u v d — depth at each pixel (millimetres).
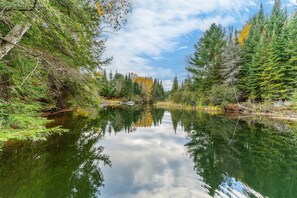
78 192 5414
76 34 5133
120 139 12109
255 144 11203
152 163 8016
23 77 5250
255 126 17422
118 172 6949
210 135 13711
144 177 6617
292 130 15508
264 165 7816
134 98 72938
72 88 8914
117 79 73125
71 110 19141
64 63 5906
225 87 32875
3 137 3723
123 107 48406
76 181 5988
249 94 32531
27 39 5078
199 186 6012
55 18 3848
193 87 43344
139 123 19797
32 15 3646
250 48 36062
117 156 8734
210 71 37281
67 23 4355
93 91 9828
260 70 31250
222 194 5547
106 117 23031
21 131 4191
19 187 5344
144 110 39750
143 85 82562
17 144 8422
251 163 8070
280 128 16438
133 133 14281
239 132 14727
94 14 5738
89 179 6215
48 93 8672
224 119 22375
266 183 6211
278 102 28875
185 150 9969
